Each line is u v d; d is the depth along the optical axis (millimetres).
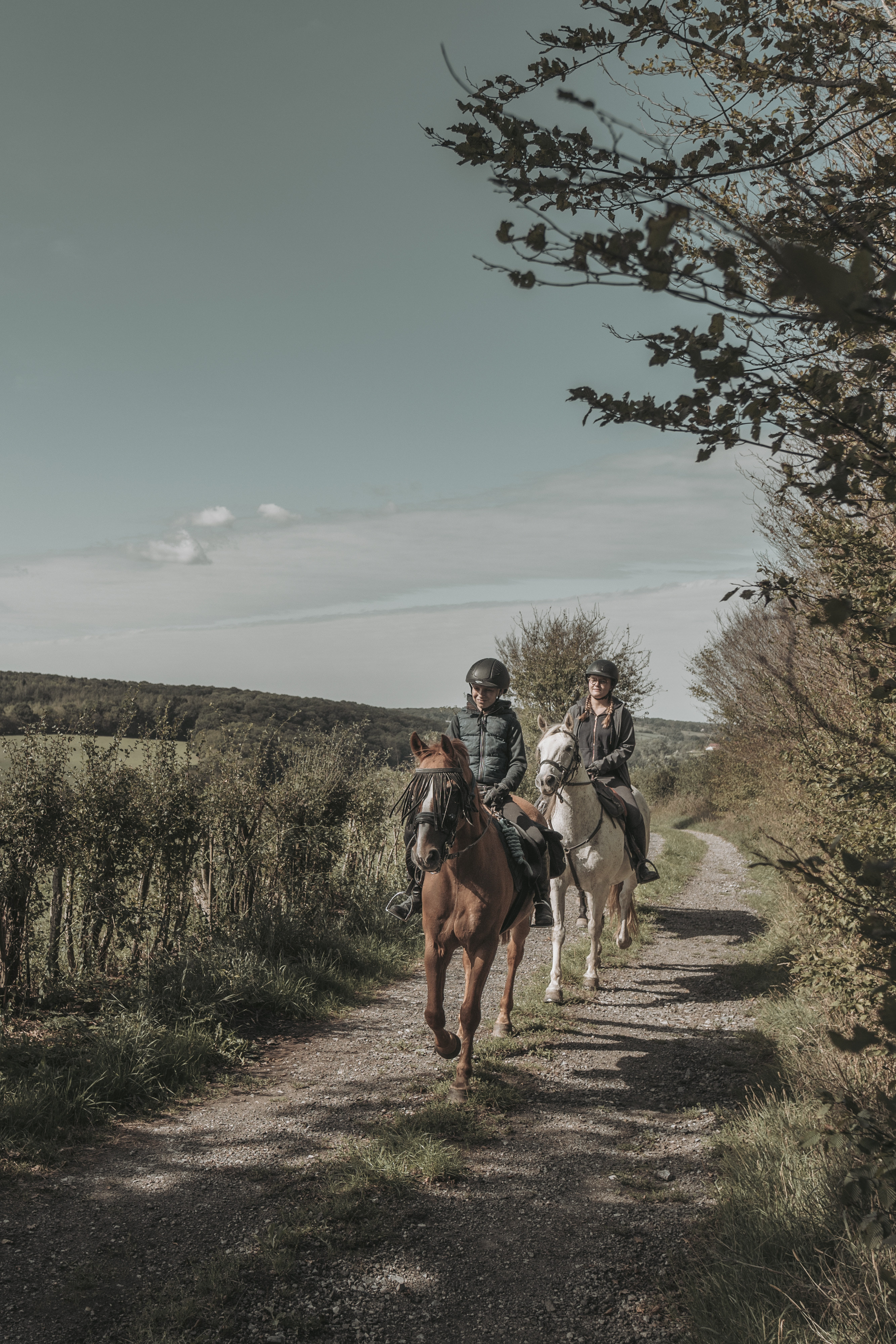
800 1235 2998
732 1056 5488
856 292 1039
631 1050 5645
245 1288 3004
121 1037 5152
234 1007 6285
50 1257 3184
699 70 2674
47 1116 4340
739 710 18562
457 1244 3305
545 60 2189
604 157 1831
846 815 4270
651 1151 4109
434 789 4457
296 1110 4676
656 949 8828
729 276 1270
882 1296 2416
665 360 1569
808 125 1864
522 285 1363
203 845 7926
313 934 7996
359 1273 3105
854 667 2594
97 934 6555
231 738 9008
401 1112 4590
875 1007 3283
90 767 6652
